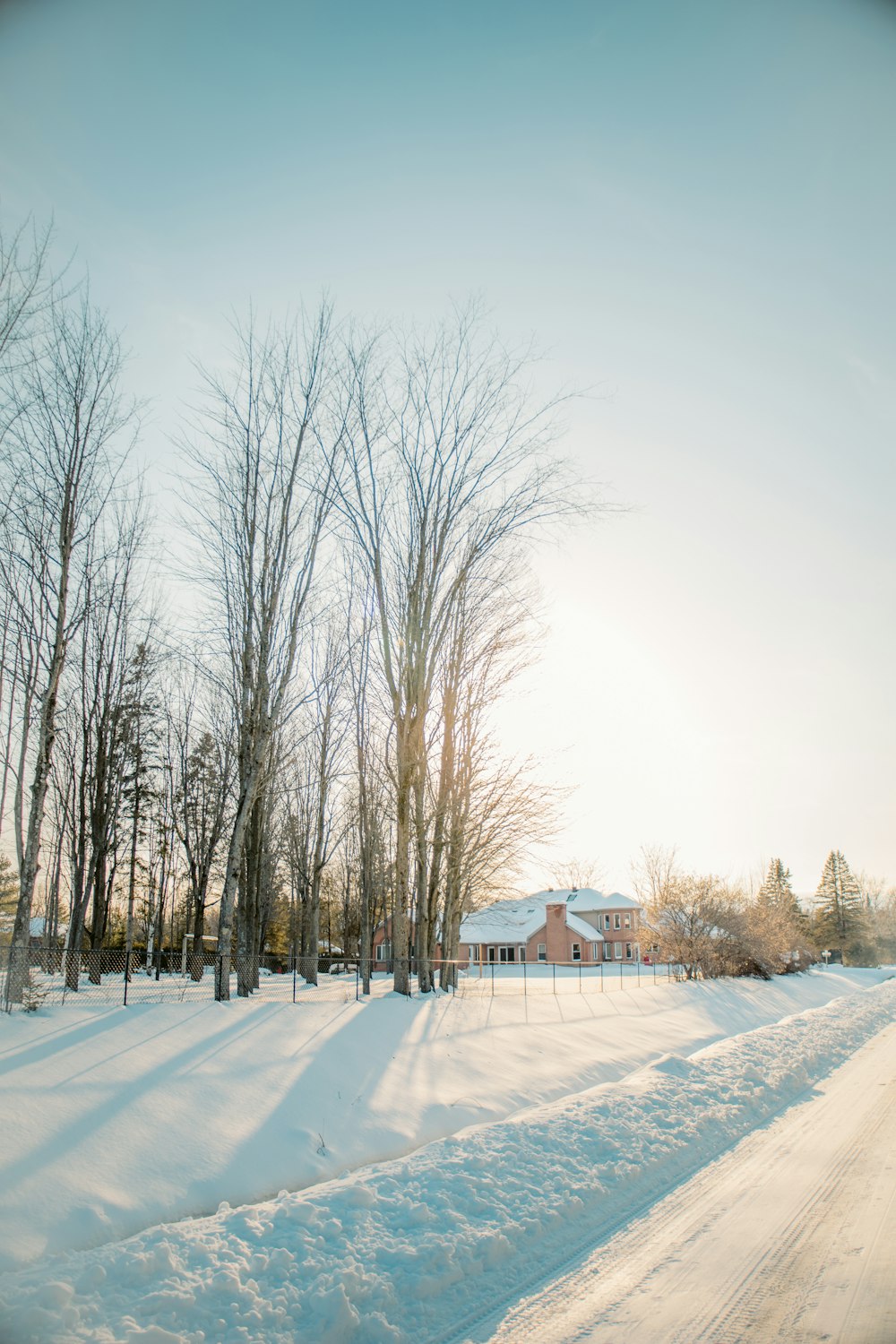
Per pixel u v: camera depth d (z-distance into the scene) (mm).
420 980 21125
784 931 44562
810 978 43781
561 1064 15016
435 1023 15734
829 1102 13531
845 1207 7922
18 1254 6191
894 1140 10695
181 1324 5176
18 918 13797
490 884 26484
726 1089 13672
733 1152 10258
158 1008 13039
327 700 28062
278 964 44750
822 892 98875
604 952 76062
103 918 29500
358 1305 5586
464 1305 5820
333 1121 10102
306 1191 7715
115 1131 8367
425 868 22984
